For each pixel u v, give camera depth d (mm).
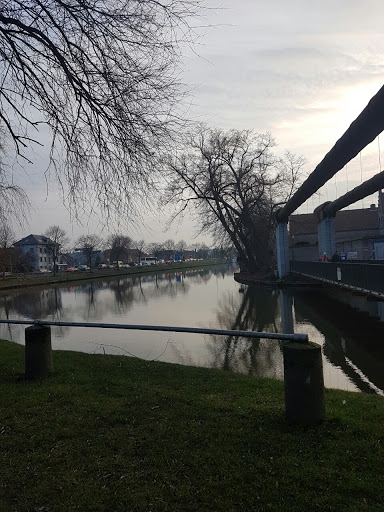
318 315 15383
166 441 3168
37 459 2965
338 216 54750
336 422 3355
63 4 4543
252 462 2791
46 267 89625
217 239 42844
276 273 31438
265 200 36594
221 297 24359
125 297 27625
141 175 5199
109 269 84500
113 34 4742
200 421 3543
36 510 2367
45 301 27203
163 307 20453
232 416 3629
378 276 11188
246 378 5340
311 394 3303
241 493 2443
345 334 11602
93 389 4676
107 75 4793
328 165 15781
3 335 14016
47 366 5258
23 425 3600
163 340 11359
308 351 3301
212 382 5047
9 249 44562
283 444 3014
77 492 2527
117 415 3762
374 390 6629
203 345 10539
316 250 36719
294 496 2404
